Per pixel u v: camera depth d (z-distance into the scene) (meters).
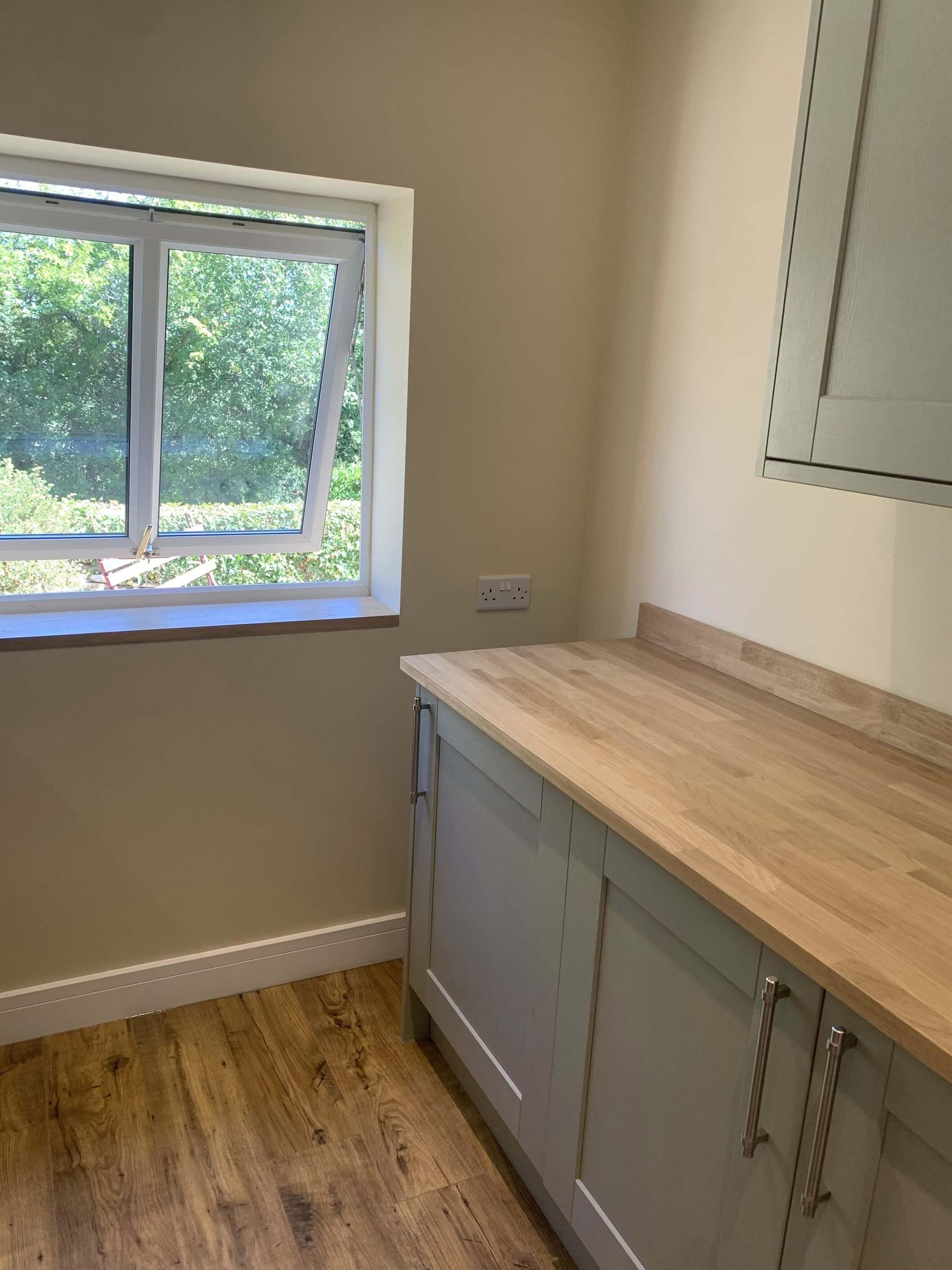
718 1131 1.28
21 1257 1.70
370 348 2.45
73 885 2.23
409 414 2.29
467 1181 1.90
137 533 2.46
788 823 1.37
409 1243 1.76
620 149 2.35
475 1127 2.04
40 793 2.15
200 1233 1.76
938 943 1.08
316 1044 2.27
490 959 1.86
